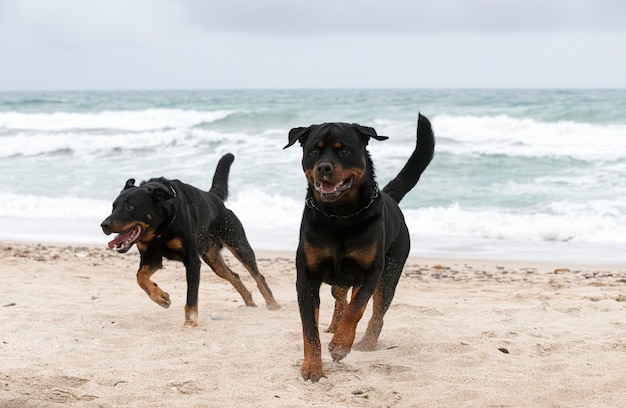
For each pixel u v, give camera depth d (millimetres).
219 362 4902
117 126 26172
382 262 4703
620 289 7930
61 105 39562
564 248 10969
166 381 4469
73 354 5059
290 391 4262
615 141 20172
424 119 5695
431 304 7055
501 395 4172
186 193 6371
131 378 4523
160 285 8242
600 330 5883
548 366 4773
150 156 19875
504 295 7684
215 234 6820
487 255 10578
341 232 4527
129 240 5922
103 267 9328
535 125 21547
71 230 12508
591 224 12047
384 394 4215
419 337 5629
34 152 20688
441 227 12383
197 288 6250
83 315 6398
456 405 4031
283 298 7562
